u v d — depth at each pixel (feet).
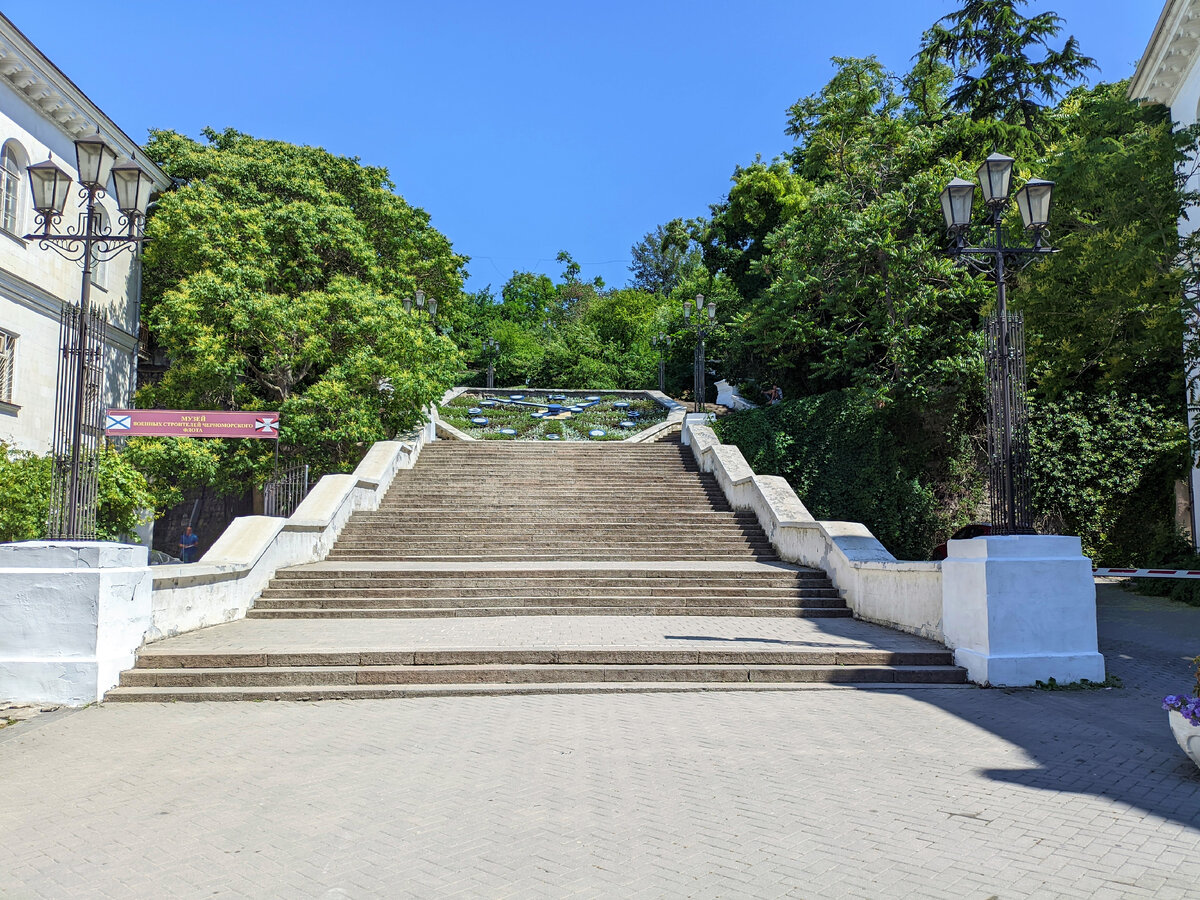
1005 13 89.61
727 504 64.34
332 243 78.79
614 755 20.81
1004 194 31.81
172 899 12.84
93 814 16.76
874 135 79.66
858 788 18.10
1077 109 90.33
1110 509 68.85
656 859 14.25
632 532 57.47
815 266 77.05
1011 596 29.76
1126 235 38.99
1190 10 53.67
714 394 155.33
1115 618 44.83
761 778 18.83
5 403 60.64
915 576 35.60
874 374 73.97
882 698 27.55
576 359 166.81
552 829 15.71
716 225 125.29
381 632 35.96
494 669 29.66
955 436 73.97
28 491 42.80
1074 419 69.26
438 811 16.76
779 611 41.75
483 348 170.09
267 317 67.82
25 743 22.44
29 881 13.56
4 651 27.30
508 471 72.69
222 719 25.14
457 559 52.65
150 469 64.08
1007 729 23.36
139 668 29.58
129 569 29.45
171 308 67.67
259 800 17.54
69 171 69.26
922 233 74.74
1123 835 15.26
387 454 68.90
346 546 54.90
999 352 31.91
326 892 13.03
